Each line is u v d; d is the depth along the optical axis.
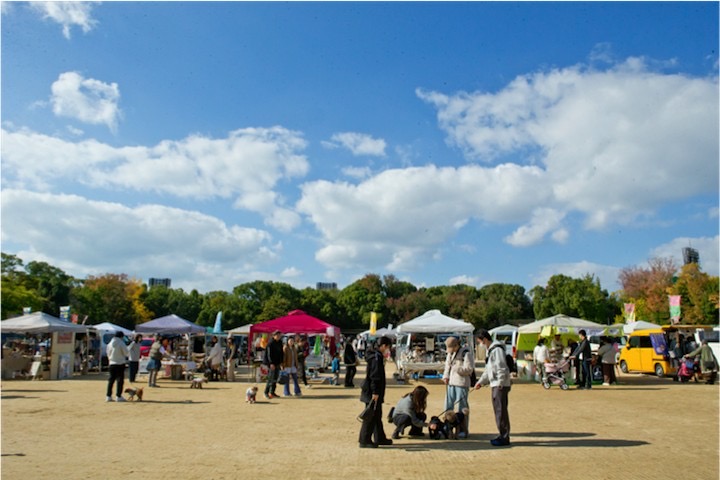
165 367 22.97
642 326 29.58
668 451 8.56
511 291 91.50
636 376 25.45
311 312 88.62
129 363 21.42
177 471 7.23
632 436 9.92
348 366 20.55
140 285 82.12
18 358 22.92
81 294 69.62
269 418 12.20
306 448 8.81
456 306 88.06
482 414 12.96
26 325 22.05
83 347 26.80
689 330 26.16
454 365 9.91
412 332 23.91
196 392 17.91
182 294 89.44
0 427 10.80
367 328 88.69
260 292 88.50
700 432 10.36
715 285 49.16
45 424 11.18
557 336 23.19
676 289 51.41
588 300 65.62
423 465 7.60
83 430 10.48
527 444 9.16
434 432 9.58
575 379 21.20
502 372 9.16
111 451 8.53
